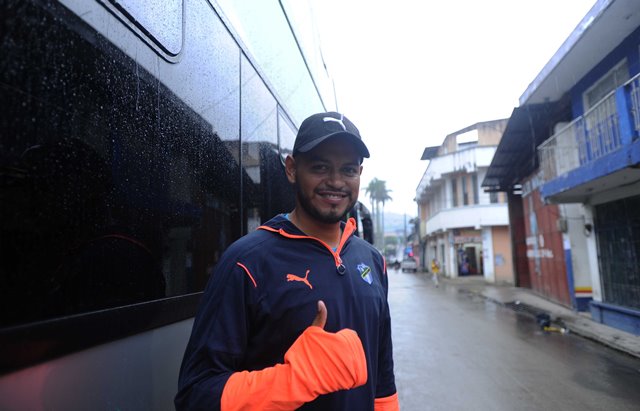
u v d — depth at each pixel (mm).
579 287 10578
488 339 7816
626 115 6523
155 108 1229
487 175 17031
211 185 1629
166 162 1285
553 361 6207
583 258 10633
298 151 1343
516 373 5602
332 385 975
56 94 850
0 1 734
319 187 1345
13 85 750
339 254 1373
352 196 1394
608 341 7191
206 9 1639
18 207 756
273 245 1258
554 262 12578
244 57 2104
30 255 780
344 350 998
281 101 2951
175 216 1333
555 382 5207
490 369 5793
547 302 12781
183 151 1399
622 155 6633
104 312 975
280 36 3037
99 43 988
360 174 1421
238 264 1188
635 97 6402
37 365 803
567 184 8656
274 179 2637
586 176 7836
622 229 8500
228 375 1051
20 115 763
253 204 2158
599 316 8992
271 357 1173
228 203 1806
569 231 10859
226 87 1829
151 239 1190
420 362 6188
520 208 18422
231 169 1855
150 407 1187
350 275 1337
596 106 7551
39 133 804
